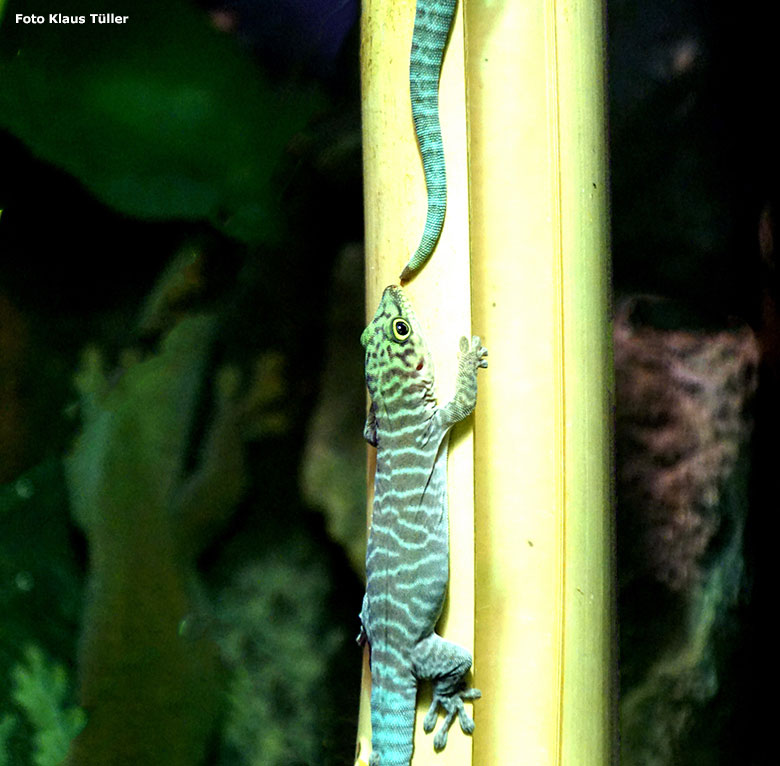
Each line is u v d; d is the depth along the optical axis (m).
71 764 0.76
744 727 0.77
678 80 0.78
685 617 0.76
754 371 0.78
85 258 0.79
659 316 0.77
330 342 0.79
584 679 0.58
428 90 0.58
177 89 0.72
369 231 0.60
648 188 0.78
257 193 0.76
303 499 0.80
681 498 0.76
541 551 0.58
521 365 0.59
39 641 0.77
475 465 0.59
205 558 0.80
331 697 0.79
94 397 0.79
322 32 0.73
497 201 0.59
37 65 0.71
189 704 0.77
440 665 0.59
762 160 0.78
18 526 0.78
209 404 0.80
